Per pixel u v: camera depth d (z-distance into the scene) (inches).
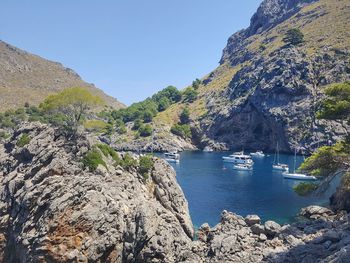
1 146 2541.8
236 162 6574.8
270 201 3467.0
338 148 1733.5
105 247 1712.6
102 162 2137.1
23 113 7854.3
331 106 1708.9
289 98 7667.3
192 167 6003.9
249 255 1636.3
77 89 2851.9
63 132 2267.5
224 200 3523.6
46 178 1873.8
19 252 1763.0
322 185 1740.9
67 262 1651.1
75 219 1706.4
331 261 1155.9
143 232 1756.9
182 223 2209.6
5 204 1969.7
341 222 1962.4
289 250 1605.6
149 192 2277.3
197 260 1712.6
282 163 6407.5
